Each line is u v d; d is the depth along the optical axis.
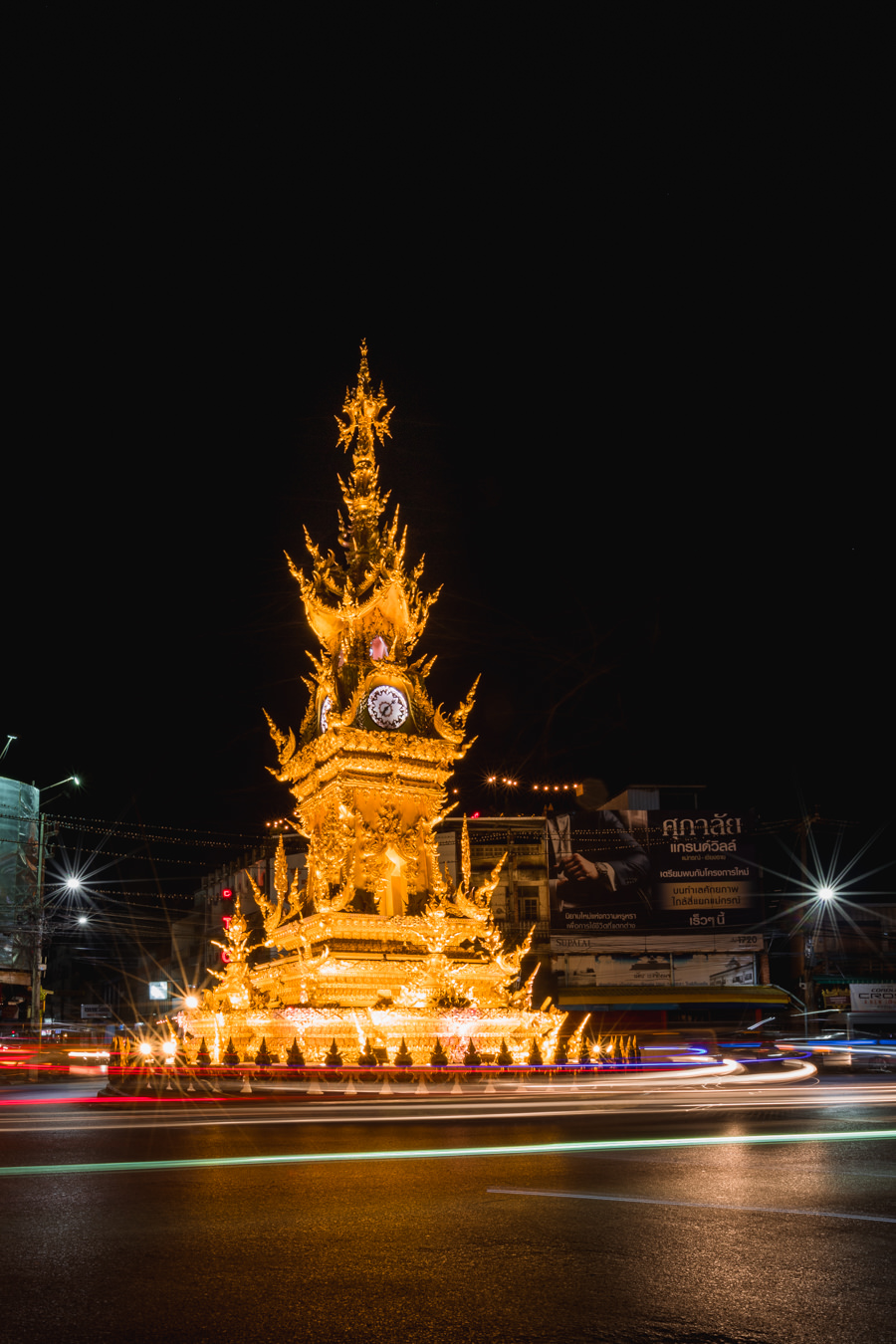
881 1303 5.84
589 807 65.38
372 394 31.94
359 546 30.31
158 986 80.69
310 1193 9.14
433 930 26.12
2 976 67.50
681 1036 57.53
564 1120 15.34
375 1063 21.19
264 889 66.00
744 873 60.78
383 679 28.62
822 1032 58.53
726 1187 9.29
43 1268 6.69
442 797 28.66
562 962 59.75
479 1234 7.49
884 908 63.38
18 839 70.31
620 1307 5.79
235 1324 5.54
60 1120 16.30
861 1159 10.99
